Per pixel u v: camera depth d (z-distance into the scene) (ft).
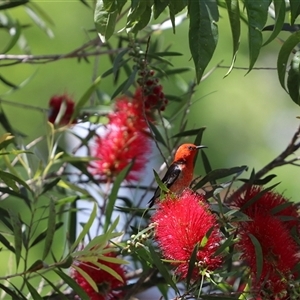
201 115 42.32
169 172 24.59
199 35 17.70
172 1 18.70
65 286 28.99
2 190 25.25
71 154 29.99
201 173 38.34
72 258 20.33
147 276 24.17
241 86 43.65
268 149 43.86
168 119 30.81
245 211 21.17
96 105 30.32
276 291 19.36
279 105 45.14
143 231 20.18
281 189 39.99
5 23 32.81
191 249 19.13
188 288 19.42
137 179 29.04
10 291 21.31
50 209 20.88
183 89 32.12
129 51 26.84
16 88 31.01
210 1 17.79
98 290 23.44
